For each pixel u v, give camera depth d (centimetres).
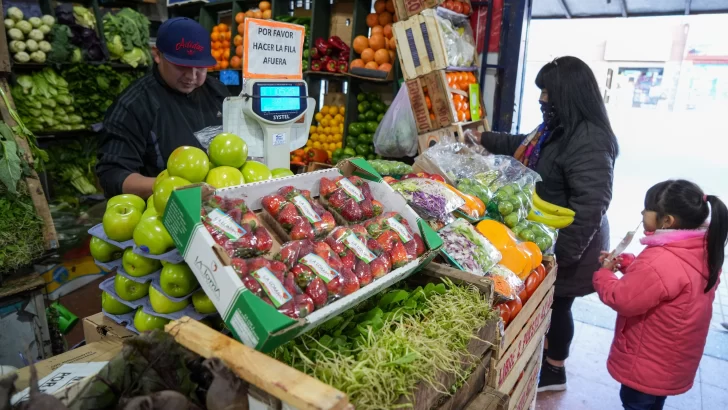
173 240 100
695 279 201
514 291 155
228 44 473
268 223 115
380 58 366
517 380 173
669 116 1056
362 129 391
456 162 222
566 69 230
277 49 150
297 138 170
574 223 227
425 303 128
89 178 434
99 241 120
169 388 82
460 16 350
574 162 228
